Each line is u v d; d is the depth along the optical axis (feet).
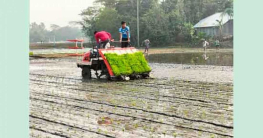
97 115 25.59
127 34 46.06
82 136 20.99
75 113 26.32
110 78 42.83
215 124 22.76
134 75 42.91
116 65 41.68
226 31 115.96
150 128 22.21
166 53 86.33
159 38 121.39
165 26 123.75
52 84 40.75
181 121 23.62
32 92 35.37
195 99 30.19
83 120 24.34
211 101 29.35
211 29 119.34
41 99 31.71
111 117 24.97
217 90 34.30
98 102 29.84
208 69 52.31
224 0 128.16
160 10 128.06
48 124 23.59
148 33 123.44
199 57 72.43
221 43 106.32
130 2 139.85
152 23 124.57
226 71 49.37
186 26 120.47
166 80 41.63
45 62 72.33
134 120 24.08
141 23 126.52
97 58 42.88
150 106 27.89
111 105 28.60
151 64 61.72
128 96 32.12
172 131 21.58
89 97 32.12
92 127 22.67
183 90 34.55
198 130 21.71
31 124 23.65
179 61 65.98
